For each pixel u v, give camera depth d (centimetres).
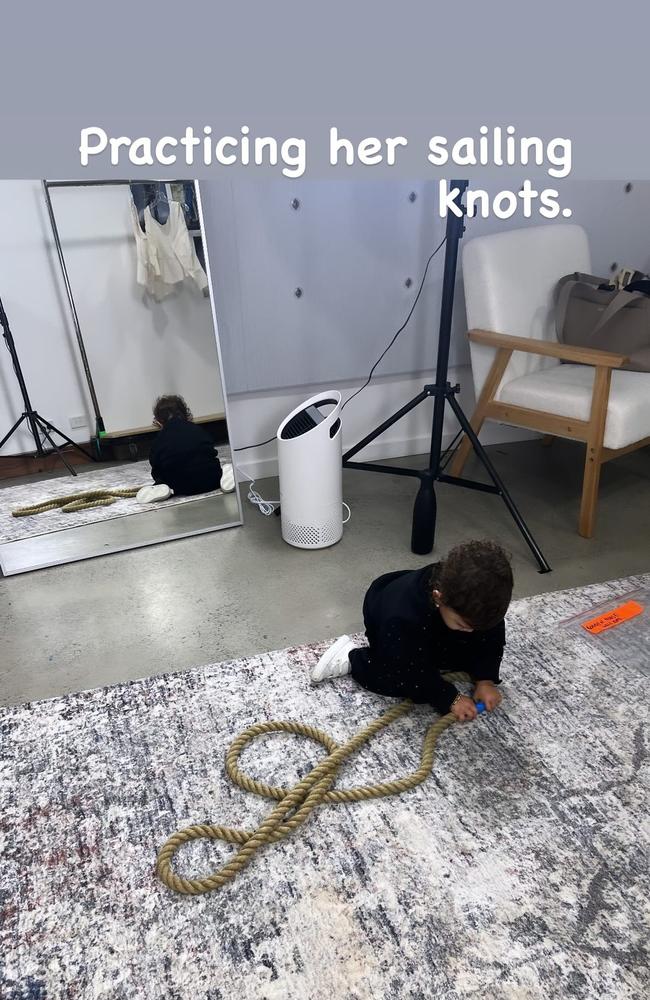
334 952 103
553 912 108
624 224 269
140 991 99
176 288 207
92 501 219
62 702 151
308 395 260
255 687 154
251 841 116
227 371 239
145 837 121
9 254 191
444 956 102
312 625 180
